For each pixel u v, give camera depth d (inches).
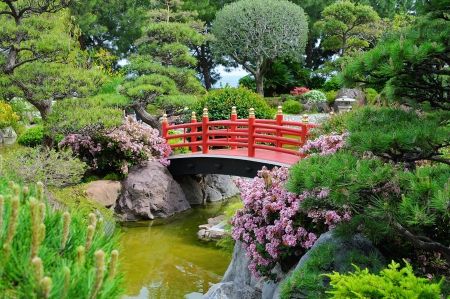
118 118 452.4
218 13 1054.4
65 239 91.5
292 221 250.7
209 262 366.3
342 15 1049.5
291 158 446.6
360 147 174.9
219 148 599.2
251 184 289.9
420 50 156.0
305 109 967.6
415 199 153.3
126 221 471.5
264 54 1059.9
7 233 86.3
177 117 749.9
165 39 650.8
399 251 223.1
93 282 83.4
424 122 179.8
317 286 174.2
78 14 964.0
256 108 580.4
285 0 1089.4
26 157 367.2
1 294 76.9
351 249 204.1
